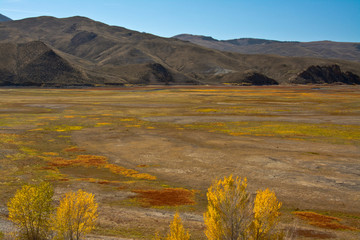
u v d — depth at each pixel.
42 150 43.75
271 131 56.69
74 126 63.34
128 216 21.34
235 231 11.77
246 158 39.00
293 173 32.94
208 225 12.16
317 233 18.89
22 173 32.06
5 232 16.88
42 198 15.54
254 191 27.88
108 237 17.09
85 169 35.06
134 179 31.70
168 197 25.95
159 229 19.14
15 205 15.36
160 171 34.72
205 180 31.50
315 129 58.06
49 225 15.55
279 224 20.08
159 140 50.28
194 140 50.00
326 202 25.50
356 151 41.69
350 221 21.64
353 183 29.80
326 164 35.81
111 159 39.88
